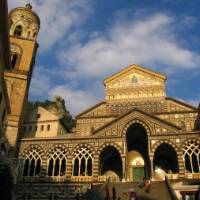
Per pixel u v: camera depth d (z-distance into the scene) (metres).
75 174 51.09
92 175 48.69
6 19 32.41
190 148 48.31
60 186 48.59
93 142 51.53
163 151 53.81
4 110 45.53
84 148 51.50
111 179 49.91
